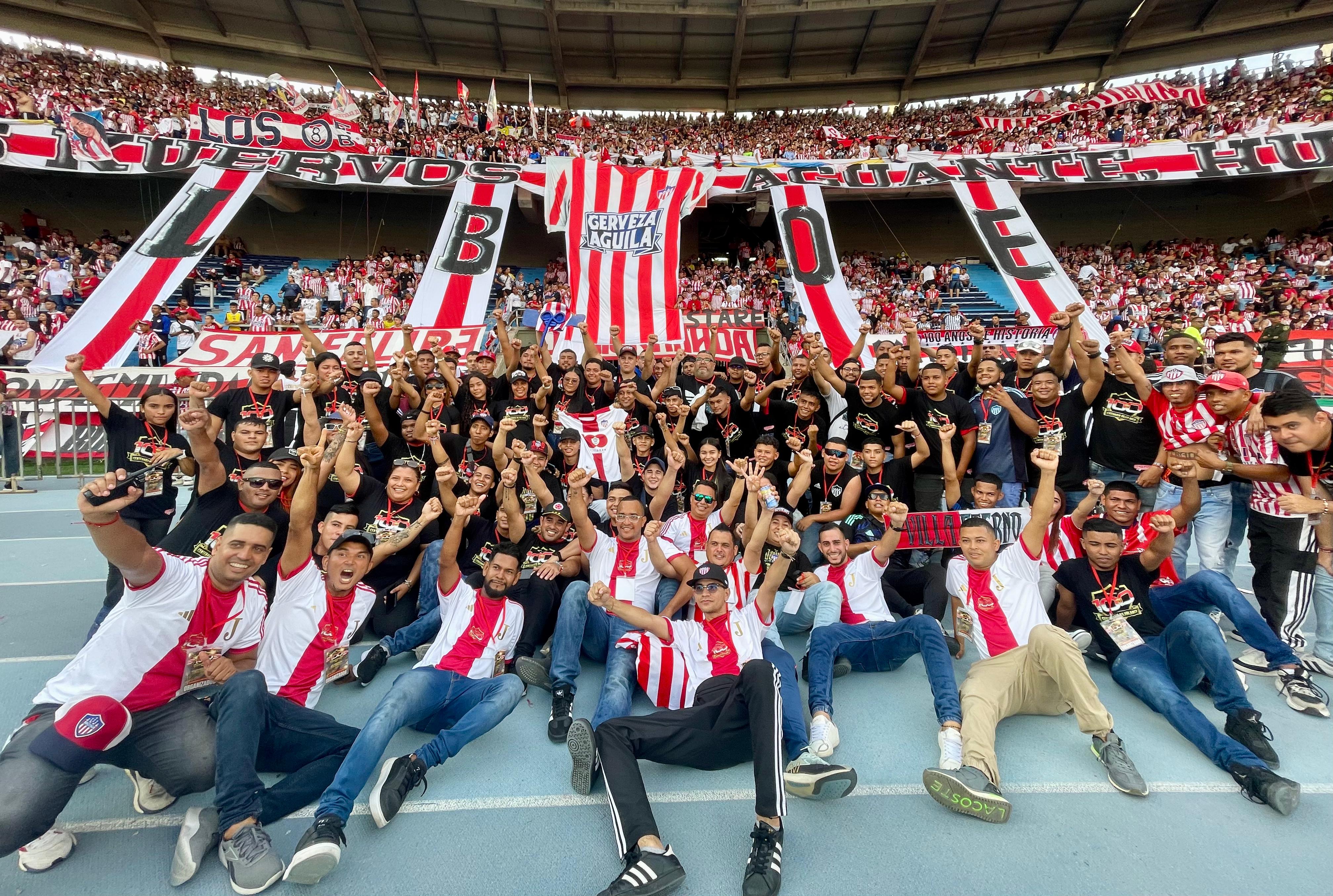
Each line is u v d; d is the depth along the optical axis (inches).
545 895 92.4
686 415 256.5
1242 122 777.6
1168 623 151.8
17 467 390.6
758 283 788.0
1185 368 185.5
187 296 706.8
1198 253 848.3
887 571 194.4
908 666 171.9
